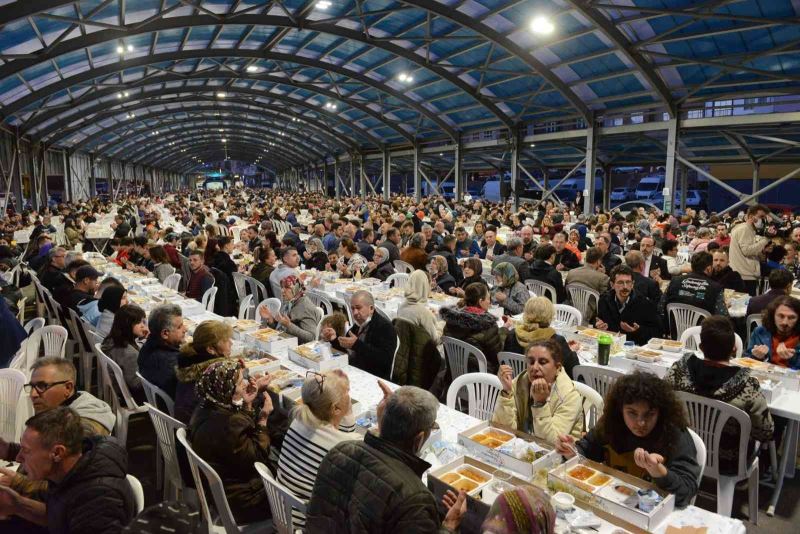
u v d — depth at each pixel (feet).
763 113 50.96
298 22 56.54
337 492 6.98
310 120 119.75
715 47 46.83
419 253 28.86
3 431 12.61
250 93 97.76
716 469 11.33
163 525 4.92
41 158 92.07
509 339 14.82
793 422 12.84
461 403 17.08
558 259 30.45
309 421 8.77
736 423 11.05
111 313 18.21
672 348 15.40
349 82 84.02
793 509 12.82
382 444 7.20
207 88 93.50
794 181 84.02
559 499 7.73
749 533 11.96
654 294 20.84
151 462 15.29
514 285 20.22
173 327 13.56
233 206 90.43
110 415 10.51
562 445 8.65
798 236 31.68
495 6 50.62
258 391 10.79
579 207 76.84
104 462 7.82
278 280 24.95
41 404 9.96
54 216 78.02
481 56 63.31
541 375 9.95
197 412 9.82
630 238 43.21
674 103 56.13
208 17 52.49
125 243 36.50
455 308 16.28
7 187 72.38
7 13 37.32
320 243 35.47
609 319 17.93
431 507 6.75
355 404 11.02
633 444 8.55
